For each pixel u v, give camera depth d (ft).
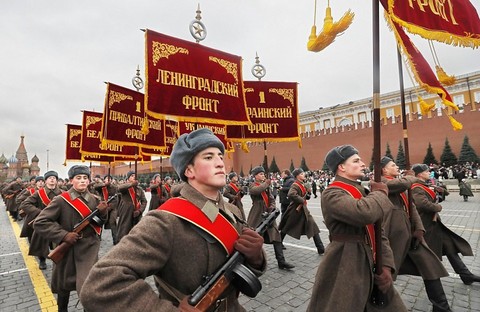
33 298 13.23
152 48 12.10
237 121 14.05
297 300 11.99
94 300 3.30
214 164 4.72
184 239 4.15
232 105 14.07
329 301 7.30
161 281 4.27
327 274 7.73
